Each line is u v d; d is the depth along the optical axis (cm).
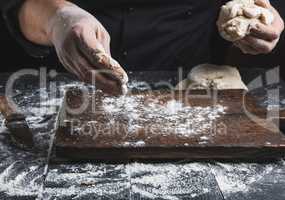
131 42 162
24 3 128
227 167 95
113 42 162
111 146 96
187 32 167
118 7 160
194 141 98
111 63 102
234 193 87
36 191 87
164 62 166
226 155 97
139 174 93
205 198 85
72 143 97
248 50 134
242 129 104
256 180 91
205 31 173
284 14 214
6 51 183
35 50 136
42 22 123
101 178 91
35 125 112
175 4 164
